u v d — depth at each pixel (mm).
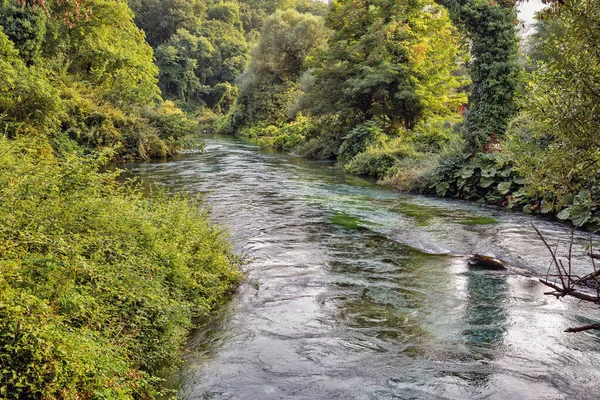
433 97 22234
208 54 78688
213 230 6918
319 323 5230
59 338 2887
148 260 4762
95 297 3803
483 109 13617
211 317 5363
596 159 3090
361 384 4000
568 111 2951
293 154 27578
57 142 16453
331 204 12094
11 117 13609
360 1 24359
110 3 24953
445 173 13828
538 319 5336
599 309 5609
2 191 3898
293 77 46531
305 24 44438
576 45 2875
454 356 4496
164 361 4254
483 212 11375
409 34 22797
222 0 104812
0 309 2764
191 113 69312
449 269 7113
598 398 3814
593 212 9562
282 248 8109
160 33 84500
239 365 4289
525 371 4227
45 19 20188
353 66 24750
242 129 46812
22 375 2742
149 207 6664
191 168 19188
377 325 5188
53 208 4227
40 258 3424
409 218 10586
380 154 18125
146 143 23031
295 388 3928
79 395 2848
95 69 24516
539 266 7211
